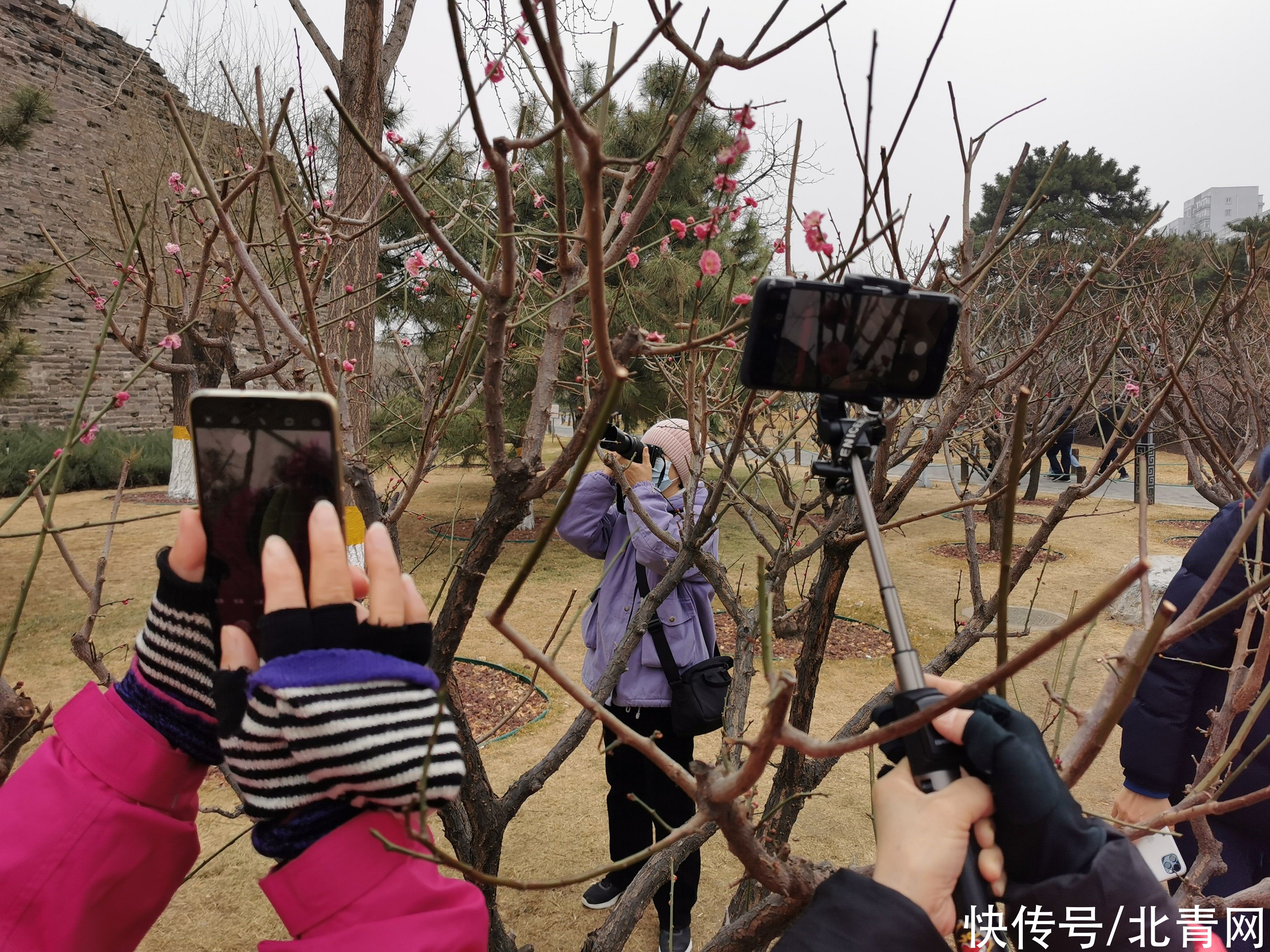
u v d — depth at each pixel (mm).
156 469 12859
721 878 3100
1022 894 635
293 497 728
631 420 7746
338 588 663
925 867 628
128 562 7273
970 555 1873
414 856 644
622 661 1812
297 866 675
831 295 739
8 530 8828
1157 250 6801
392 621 672
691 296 5059
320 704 618
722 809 702
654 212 5758
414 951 647
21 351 5898
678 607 2443
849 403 823
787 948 642
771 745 575
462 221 2744
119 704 796
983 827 649
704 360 1948
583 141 642
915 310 757
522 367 6676
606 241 1458
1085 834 637
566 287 1465
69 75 11711
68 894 747
